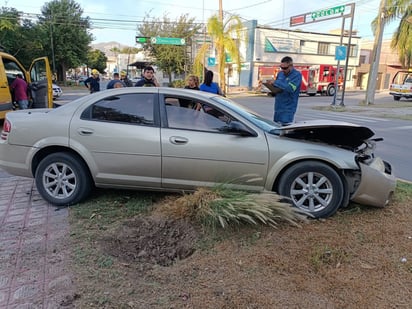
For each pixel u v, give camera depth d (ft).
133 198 13.88
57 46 135.33
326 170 11.91
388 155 24.44
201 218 11.04
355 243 10.33
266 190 12.26
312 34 124.16
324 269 8.98
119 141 12.53
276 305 7.62
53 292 8.03
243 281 8.46
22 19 114.32
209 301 7.73
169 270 8.98
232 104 13.56
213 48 96.94
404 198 14.16
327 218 12.16
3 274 8.75
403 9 64.75
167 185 12.74
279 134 12.37
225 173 12.24
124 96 12.98
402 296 7.95
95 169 12.82
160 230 11.03
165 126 12.50
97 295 7.91
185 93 12.85
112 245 10.25
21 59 116.57
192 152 12.20
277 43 118.11
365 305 7.64
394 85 85.46
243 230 10.98
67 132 12.84
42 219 12.10
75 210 12.80
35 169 13.51
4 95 28.53
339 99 88.53
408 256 9.65
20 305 7.59
